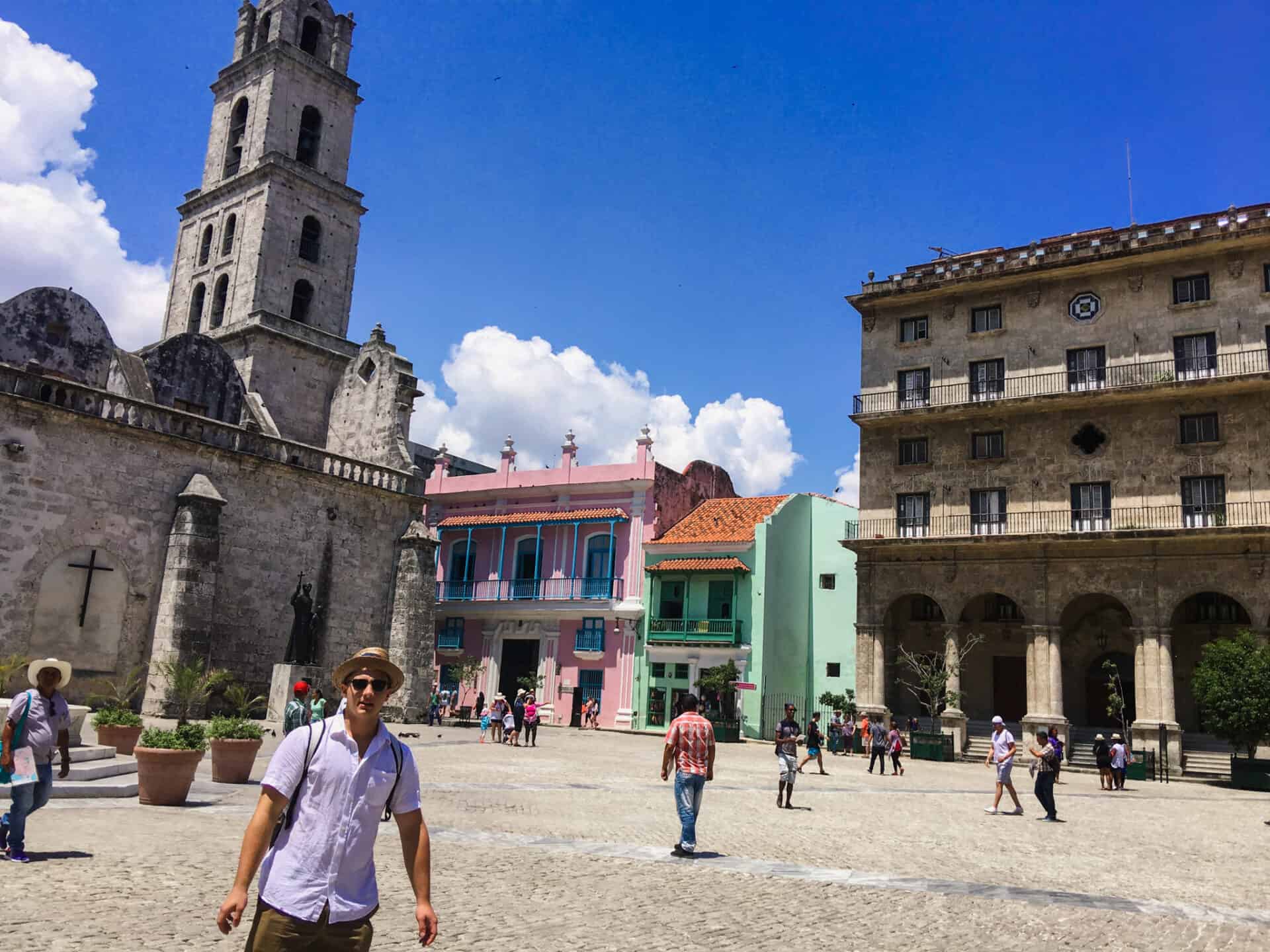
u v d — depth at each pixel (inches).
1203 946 343.6
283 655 1272.1
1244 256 1552.7
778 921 353.4
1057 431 1646.2
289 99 1825.8
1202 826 757.9
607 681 1895.9
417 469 1520.7
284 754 174.1
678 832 565.6
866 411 1823.3
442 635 2086.6
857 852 532.1
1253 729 1205.1
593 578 1957.4
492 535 2127.2
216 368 1465.3
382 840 478.9
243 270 1747.0
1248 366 1510.8
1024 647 1733.5
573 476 2048.5
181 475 1181.7
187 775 550.0
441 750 1057.5
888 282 1838.1
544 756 1072.2
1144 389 1539.1
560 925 328.5
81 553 1077.1
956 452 1729.8
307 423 1738.4
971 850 563.8
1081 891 444.1
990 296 1761.8
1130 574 1520.7
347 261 1871.3
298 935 163.6
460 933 310.3
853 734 1587.1
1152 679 1473.9
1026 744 1521.9
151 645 1123.3
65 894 321.4
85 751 610.9
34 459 1047.0
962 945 331.6
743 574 1812.3
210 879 362.0
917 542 1673.2
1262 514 1455.5
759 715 1738.4
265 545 1264.8
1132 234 1663.4
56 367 1304.1
